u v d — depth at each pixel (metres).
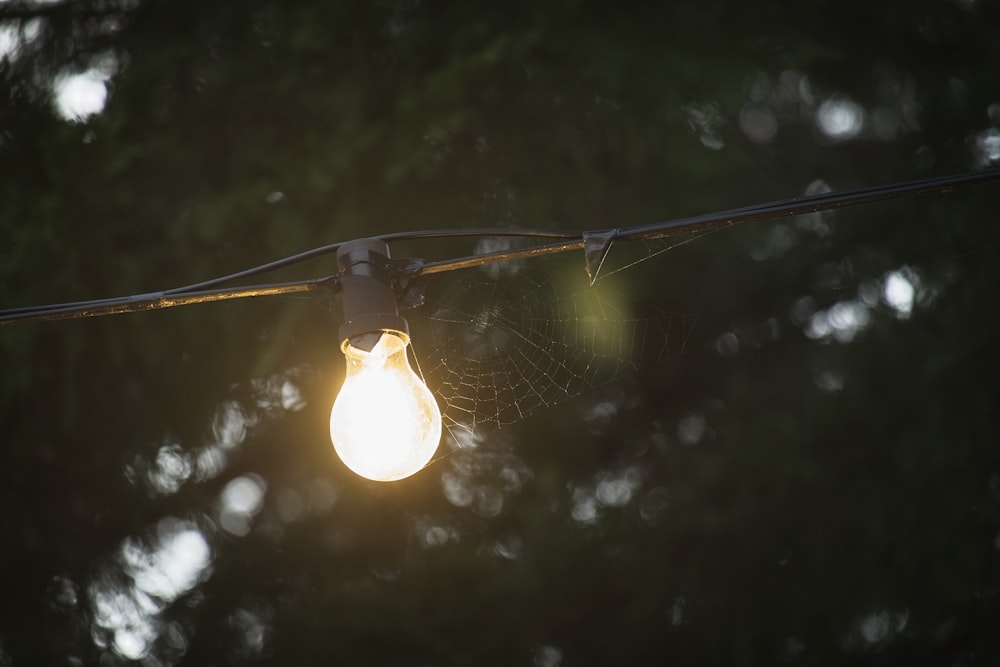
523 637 8.13
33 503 8.03
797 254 9.24
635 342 8.15
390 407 3.80
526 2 7.41
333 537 8.83
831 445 8.41
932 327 8.48
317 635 8.06
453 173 7.49
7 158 7.52
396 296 4.04
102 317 7.50
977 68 9.12
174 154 7.41
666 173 7.72
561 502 8.62
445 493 8.91
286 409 8.53
